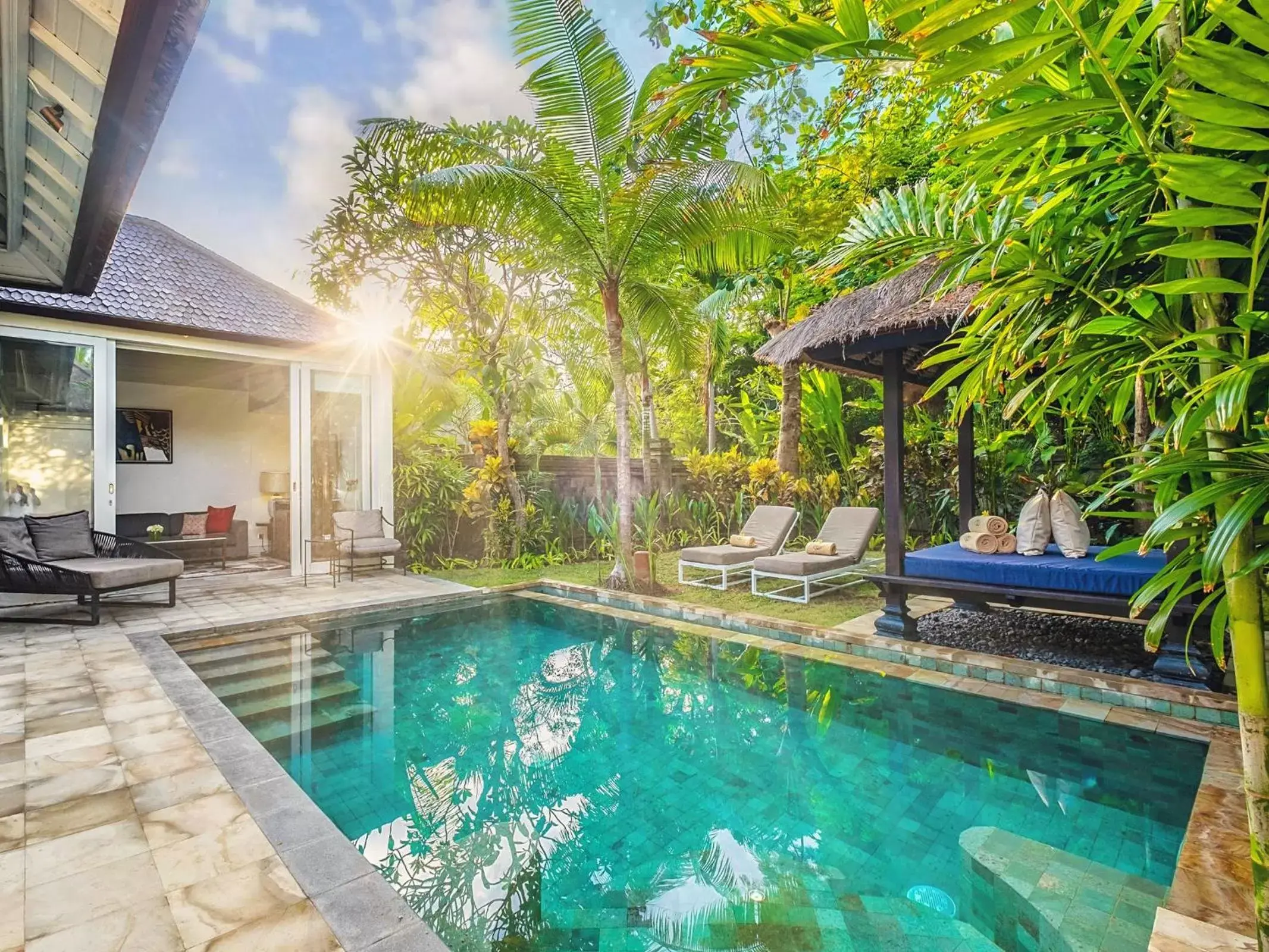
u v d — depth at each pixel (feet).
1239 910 5.50
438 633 17.95
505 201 19.90
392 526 26.84
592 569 26.89
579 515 31.37
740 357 43.88
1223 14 2.91
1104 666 12.39
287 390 28.25
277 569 27.09
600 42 18.04
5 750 8.83
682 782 9.43
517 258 25.48
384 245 25.84
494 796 9.12
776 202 19.85
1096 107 3.70
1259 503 3.40
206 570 26.94
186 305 22.94
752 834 8.05
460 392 34.47
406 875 7.27
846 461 31.89
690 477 35.09
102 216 12.66
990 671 12.32
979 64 3.57
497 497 28.63
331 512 25.54
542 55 18.16
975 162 5.32
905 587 14.64
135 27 7.92
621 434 22.18
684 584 22.48
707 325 34.81
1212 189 3.29
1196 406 3.88
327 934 5.21
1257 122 3.00
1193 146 3.70
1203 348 4.02
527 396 30.50
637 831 8.18
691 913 6.53
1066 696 11.41
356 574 25.66
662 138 19.26
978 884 6.86
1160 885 6.73
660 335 25.41
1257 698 3.78
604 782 9.50
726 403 42.63
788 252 24.79
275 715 12.05
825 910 6.51
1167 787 9.02
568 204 20.43
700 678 14.03
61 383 19.51
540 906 6.68
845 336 14.57
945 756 10.11
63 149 11.21
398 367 28.55
